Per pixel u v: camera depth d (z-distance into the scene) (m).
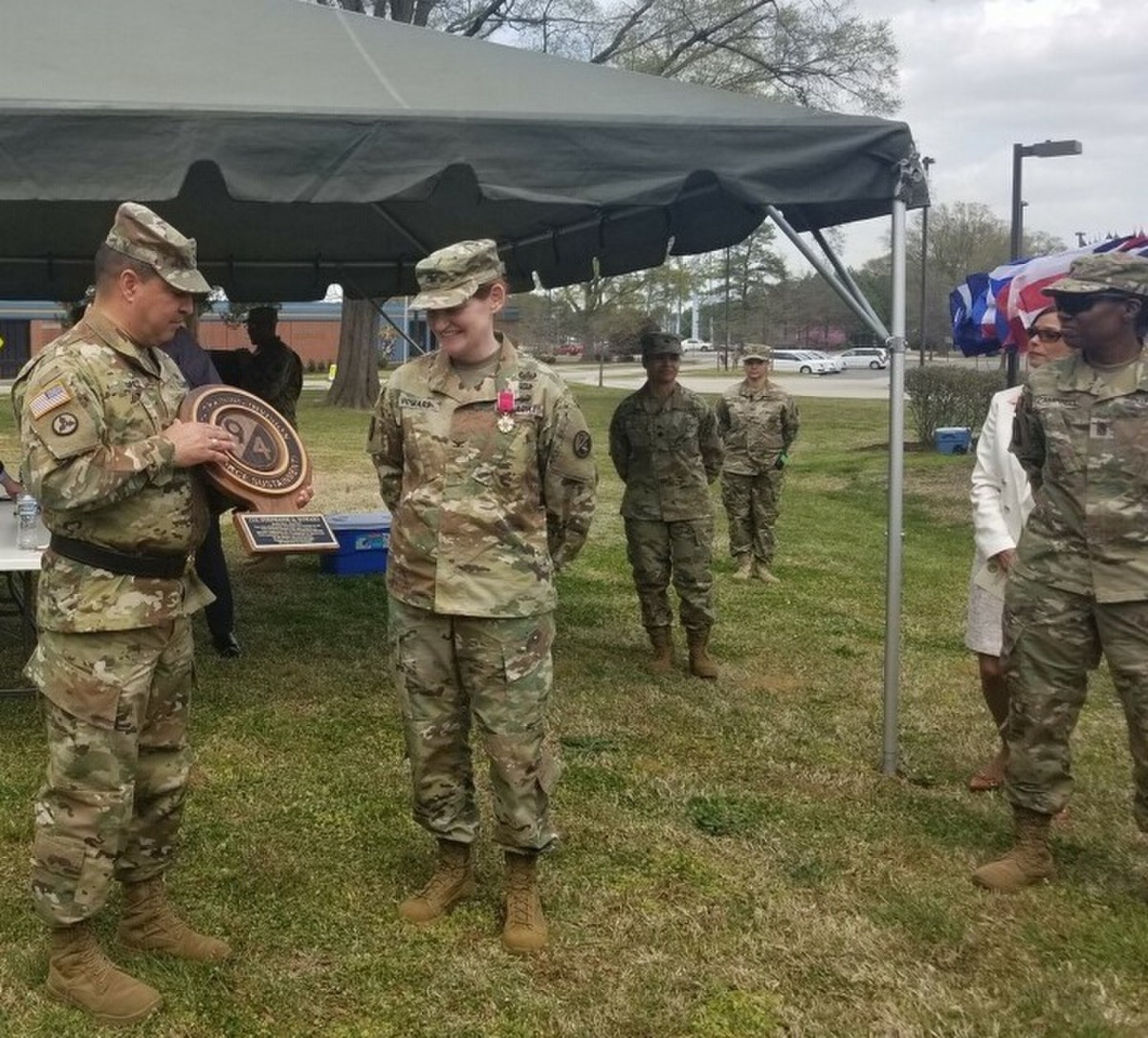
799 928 3.18
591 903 3.28
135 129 3.49
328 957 2.96
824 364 54.97
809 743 4.74
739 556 8.37
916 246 54.03
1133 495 3.14
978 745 4.75
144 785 2.72
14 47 3.99
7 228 7.11
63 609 2.45
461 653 2.94
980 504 3.93
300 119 3.62
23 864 3.39
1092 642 3.29
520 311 52.88
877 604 7.66
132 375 2.49
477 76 4.54
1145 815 3.31
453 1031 2.68
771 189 4.04
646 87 4.80
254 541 3.71
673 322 70.88
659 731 4.83
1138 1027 2.76
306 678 5.39
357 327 25.64
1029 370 3.73
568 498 2.97
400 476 3.10
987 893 3.40
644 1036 2.69
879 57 23.52
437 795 3.09
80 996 2.63
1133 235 7.17
